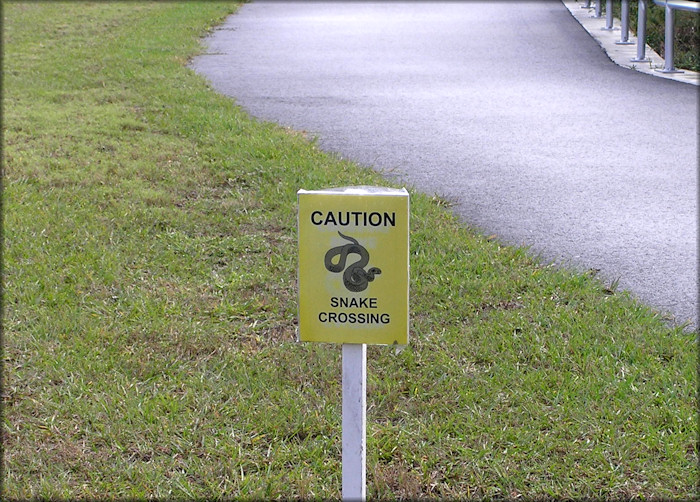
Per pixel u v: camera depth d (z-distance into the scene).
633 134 9.15
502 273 5.33
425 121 9.76
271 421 3.82
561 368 4.21
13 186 6.78
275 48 14.71
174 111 9.47
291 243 5.83
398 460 3.59
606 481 3.44
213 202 6.59
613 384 4.03
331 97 11.01
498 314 4.77
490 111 10.25
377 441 3.67
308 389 4.09
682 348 4.36
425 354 4.38
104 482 3.44
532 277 5.27
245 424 3.80
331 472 3.53
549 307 4.86
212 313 4.86
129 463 3.57
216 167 7.42
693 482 3.41
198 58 13.76
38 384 4.13
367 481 3.47
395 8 19.34
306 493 3.38
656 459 3.54
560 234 6.23
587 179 7.60
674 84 11.62
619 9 17.27
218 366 4.30
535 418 3.83
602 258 5.77
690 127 9.41
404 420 3.85
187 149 8.00
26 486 3.44
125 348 4.45
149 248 5.69
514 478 3.46
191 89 10.84
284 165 7.43
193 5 19.59
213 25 17.22
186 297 5.03
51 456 3.61
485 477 3.48
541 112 10.17
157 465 3.55
